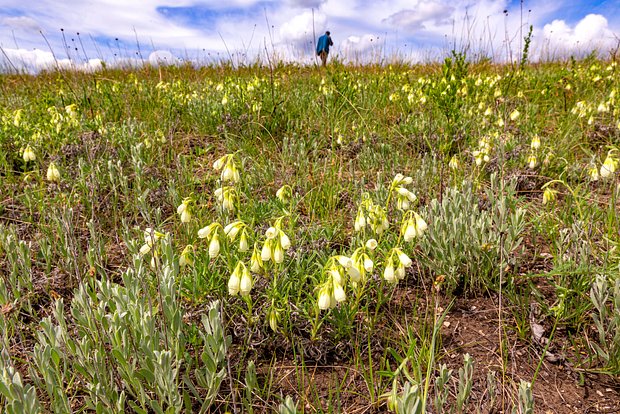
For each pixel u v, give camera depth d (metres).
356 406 2.20
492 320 2.80
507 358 2.49
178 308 2.21
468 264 3.03
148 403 2.06
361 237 3.32
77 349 2.10
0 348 2.35
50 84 9.78
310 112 6.79
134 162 4.55
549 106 7.56
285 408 1.68
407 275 3.19
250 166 5.01
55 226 3.72
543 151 5.04
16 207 4.17
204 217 3.85
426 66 12.35
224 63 11.55
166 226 3.88
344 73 7.54
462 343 2.61
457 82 5.80
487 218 3.24
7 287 2.95
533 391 2.29
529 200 4.43
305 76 10.20
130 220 4.00
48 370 1.92
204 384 2.01
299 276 2.84
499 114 5.91
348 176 4.95
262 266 2.23
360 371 2.41
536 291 2.74
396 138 6.08
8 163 5.07
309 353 2.50
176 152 5.52
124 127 5.82
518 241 3.07
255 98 6.96
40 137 5.30
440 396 1.87
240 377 2.36
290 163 5.18
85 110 6.67
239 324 2.60
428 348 2.44
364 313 2.79
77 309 2.25
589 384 2.34
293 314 2.65
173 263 2.51
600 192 4.36
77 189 4.39
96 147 5.10
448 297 3.02
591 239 3.39
